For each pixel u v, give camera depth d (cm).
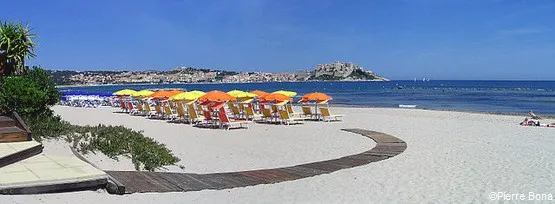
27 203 533
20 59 1293
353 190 750
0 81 1092
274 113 1986
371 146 1242
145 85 13562
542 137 1471
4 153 703
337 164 968
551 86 9819
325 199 691
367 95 5753
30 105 1018
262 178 824
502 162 1005
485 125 1856
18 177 603
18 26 1323
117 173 787
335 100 4562
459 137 1449
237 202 664
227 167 949
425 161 1012
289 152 1148
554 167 949
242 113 2111
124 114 2303
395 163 988
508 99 4562
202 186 743
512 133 1578
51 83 1165
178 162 966
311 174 866
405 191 744
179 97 1964
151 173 812
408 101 4322
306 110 2117
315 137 1444
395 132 1587
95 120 1967
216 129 1659
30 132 845
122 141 954
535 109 3225
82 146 872
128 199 630
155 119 2045
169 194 682
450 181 815
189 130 1620
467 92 6550
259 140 1370
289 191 738
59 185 594
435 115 2469
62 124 1018
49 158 748
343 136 1465
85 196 602
